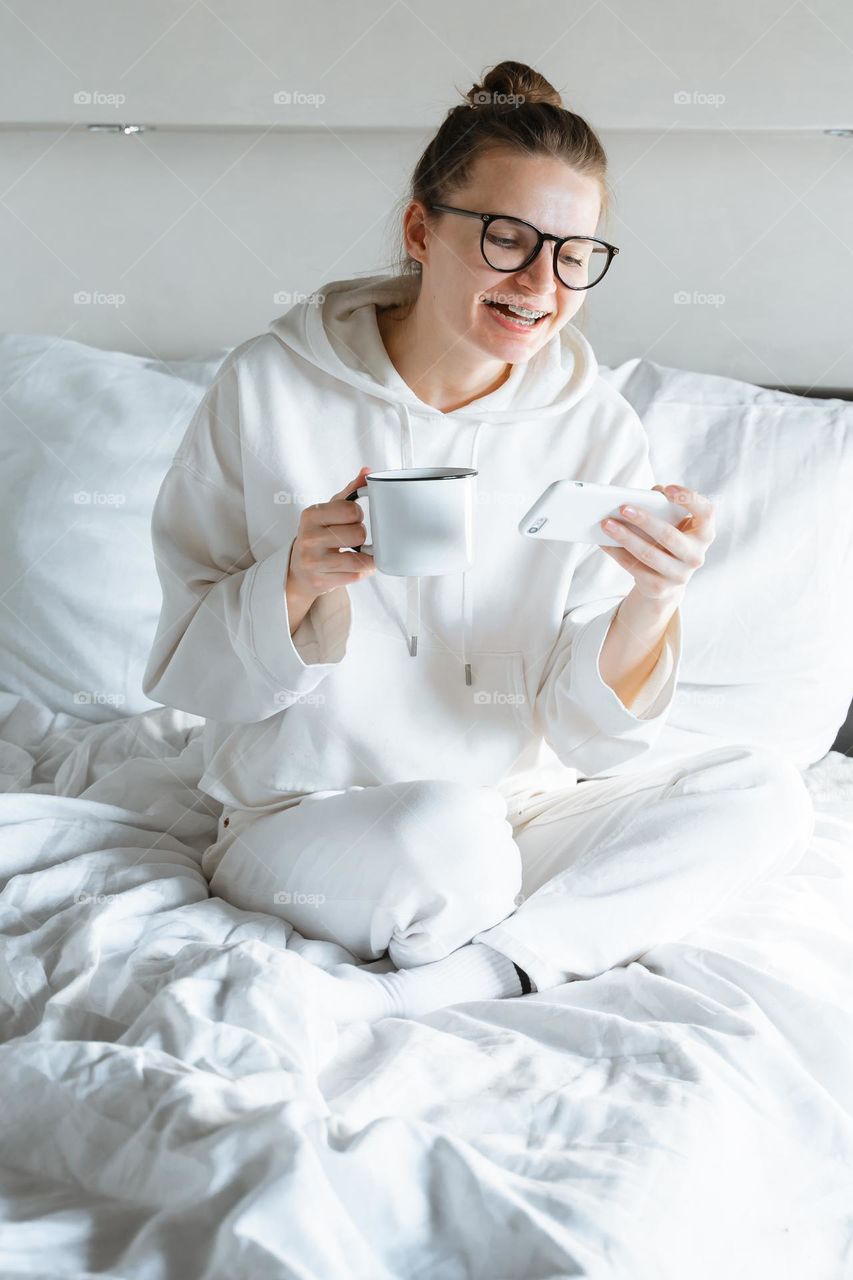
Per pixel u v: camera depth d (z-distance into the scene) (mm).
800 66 1923
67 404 1863
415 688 1320
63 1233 787
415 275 1396
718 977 1144
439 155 1235
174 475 1350
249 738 1333
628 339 2072
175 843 1402
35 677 1766
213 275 2135
